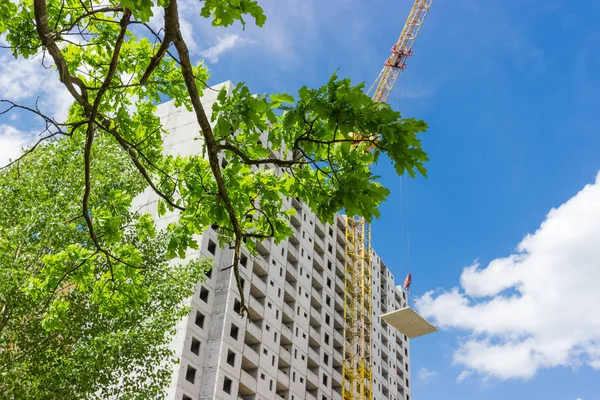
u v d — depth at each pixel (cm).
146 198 5141
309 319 6406
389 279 9669
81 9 887
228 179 848
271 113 575
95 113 612
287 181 722
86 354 1838
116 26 955
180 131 5991
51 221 1814
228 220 813
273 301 5753
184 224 845
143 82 607
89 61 992
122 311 1186
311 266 6812
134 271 1100
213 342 4822
